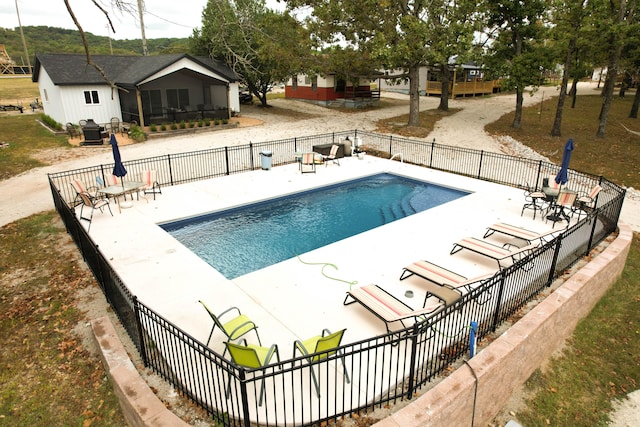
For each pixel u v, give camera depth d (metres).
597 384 7.28
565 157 11.09
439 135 23.94
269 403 5.09
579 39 21.06
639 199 14.77
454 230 10.80
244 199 12.92
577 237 8.89
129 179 15.41
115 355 5.86
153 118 26.14
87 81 24.16
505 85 23.22
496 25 25.02
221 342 6.31
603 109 22.73
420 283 8.09
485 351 6.05
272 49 22.45
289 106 35.69
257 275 8.42
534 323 6.79
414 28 20.77
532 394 6.82
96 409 5.52
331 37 23.52
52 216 12.12
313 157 15.94
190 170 16.73
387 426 4.64
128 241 9.92
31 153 19.66
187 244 10.29
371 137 23.14
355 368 5.74
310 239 10.66
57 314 7.39
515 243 9.85
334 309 7.17
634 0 20.97
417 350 6.13
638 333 8.48
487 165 18.03
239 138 22.61
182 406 5.06
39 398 5.71
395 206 13.20
